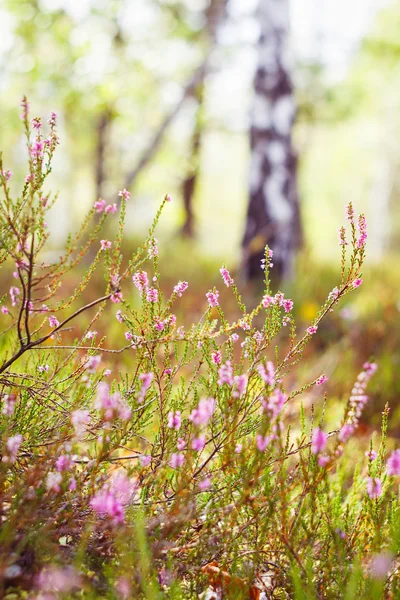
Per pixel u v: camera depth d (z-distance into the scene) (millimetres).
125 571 1724
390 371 4523
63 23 8750
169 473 2066
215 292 2117
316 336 5594
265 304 2098
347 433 1894
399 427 3877
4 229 1935
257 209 7527
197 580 1908
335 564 1929
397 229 26609
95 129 15469
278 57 7723
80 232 2066
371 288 7441
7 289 5508
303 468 1928
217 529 1952
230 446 1943
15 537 1731
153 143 8961
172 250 10633
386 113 21266
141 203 15352
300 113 13992
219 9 9195
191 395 3020
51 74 8578
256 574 1976
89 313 5066
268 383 1886
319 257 11172
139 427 2166
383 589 1854
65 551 1833
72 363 2539
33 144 1903
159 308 2117
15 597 1631
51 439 2119
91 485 1850
